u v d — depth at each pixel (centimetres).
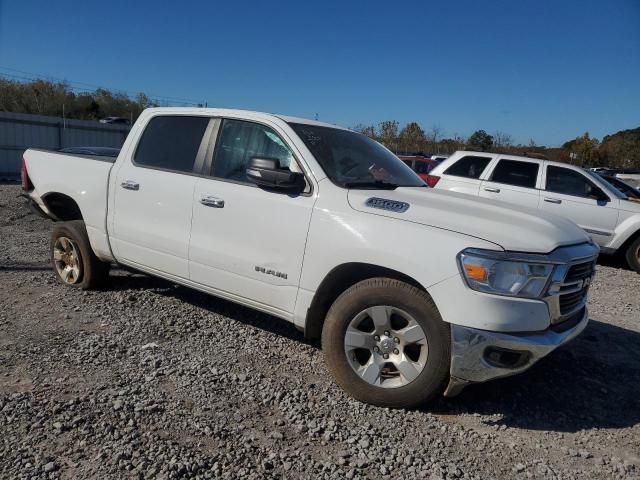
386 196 383
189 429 319
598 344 521
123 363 401
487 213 373
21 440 295
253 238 411
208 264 438
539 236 348
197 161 457
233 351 438
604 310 661
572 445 338
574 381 432
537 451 329
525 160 1046
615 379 442
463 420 358
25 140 2475
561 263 343
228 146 446
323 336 378
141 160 495
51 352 412
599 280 863
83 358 404
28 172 593
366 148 471
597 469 314
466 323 329
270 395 367
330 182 391
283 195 401
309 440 319
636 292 788
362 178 418
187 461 287
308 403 362
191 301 552
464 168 1085
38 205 586
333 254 371
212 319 506
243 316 519
